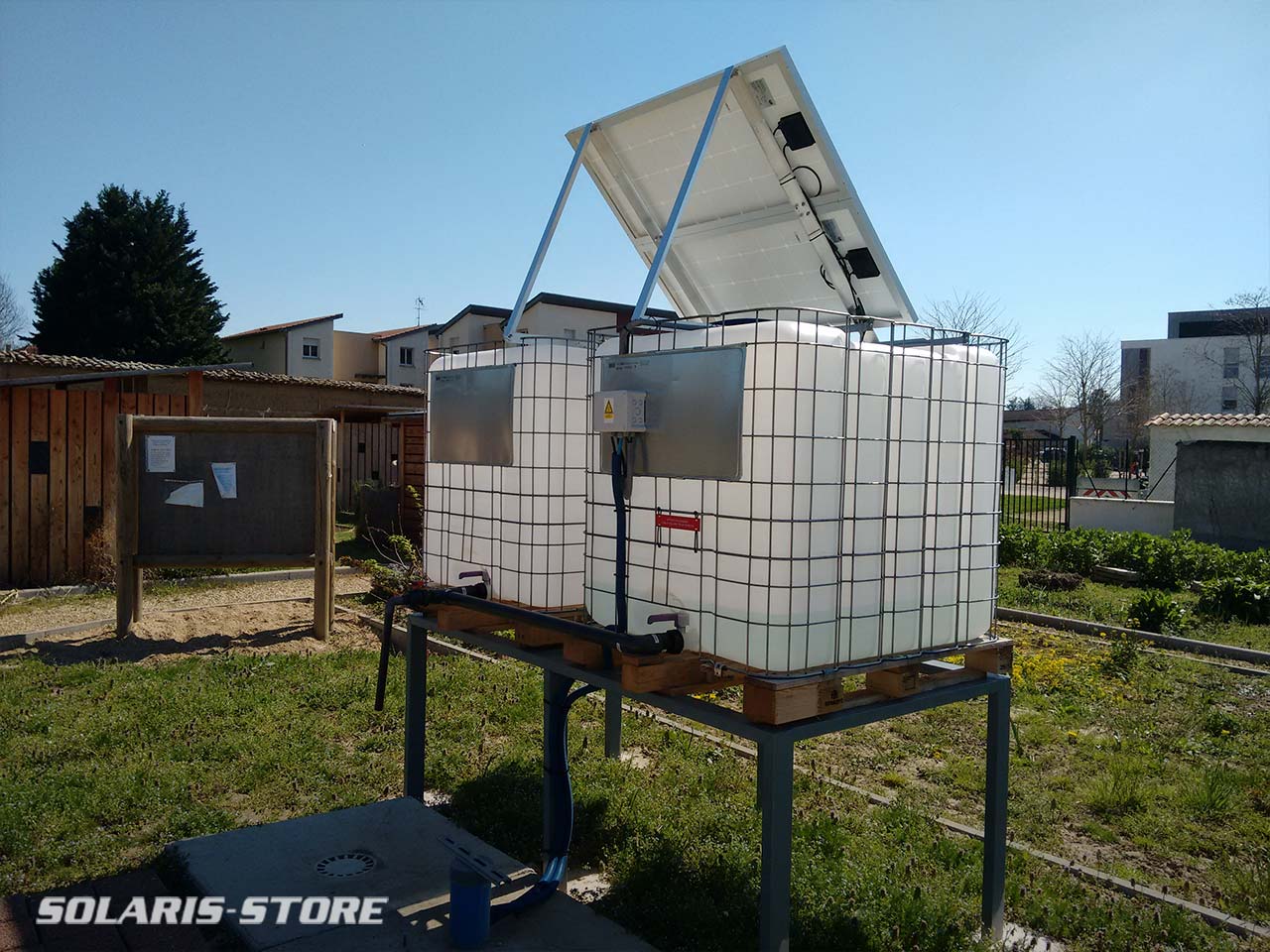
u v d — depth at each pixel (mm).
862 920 3643
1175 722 6715
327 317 42094
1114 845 4672
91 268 35594
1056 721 6621
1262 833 4766
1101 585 13641
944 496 3383
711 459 3002
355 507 18547
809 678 2932
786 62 3605
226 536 8578
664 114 4133
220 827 4434
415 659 4781
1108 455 43625
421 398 25812
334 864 3988
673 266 4984
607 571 3533
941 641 3418
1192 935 3684
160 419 8422
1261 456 17109
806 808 4926
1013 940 3672
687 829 4504
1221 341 64375
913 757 5914
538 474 3846
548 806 4148
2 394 10695
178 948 3396
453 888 3336
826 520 2943
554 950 3350
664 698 3270
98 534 11172
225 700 6285
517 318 4012
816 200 4031
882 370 3129
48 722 5738
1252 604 10695
